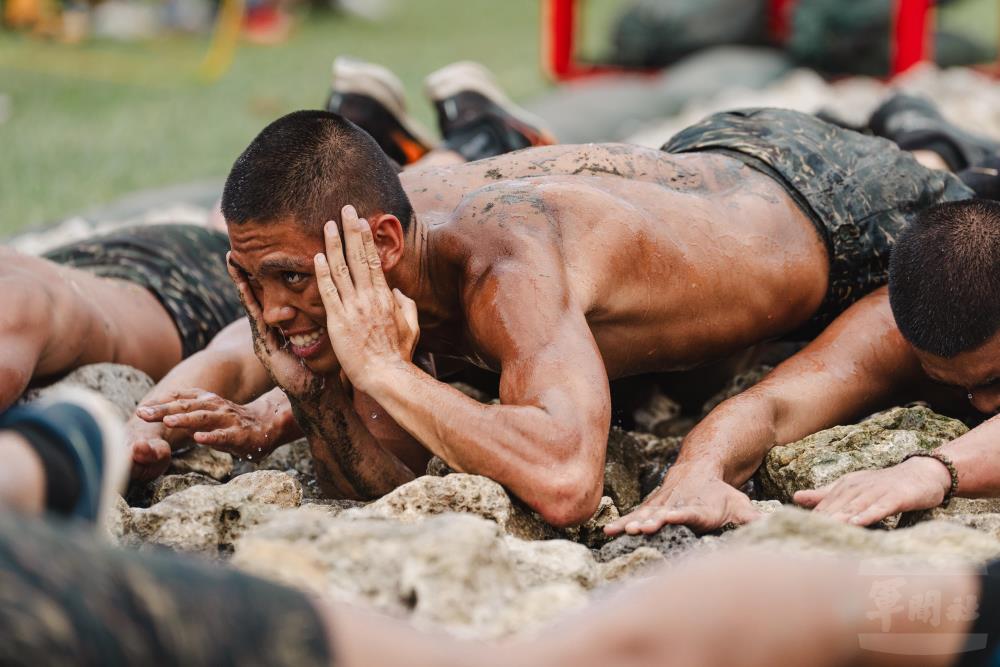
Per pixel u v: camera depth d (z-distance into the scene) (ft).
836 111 34.53
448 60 86.53
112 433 12.07
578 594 14.02
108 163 55.83
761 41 73.82
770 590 10.93
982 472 18.74
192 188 44.04
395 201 18.95
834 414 21.59
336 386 19.38
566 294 18.60
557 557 16.05
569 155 22.02
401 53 90.48
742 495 18.62
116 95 73.26
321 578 13.91
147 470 20.22
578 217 19.62
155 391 21.89
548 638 10.90
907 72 62.69
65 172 53.88
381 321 18.37
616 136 59.00
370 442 19.86
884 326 22.27
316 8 110.42
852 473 18.80
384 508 17.31
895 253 21.22
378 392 18.16
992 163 30.12
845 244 22.93
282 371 19.04
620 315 19.99
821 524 14.56
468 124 33.42
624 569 16.51
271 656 9.64
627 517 18.31
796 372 21.70
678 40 73.15
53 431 11.75
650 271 20.17
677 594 10.93
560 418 17.48
